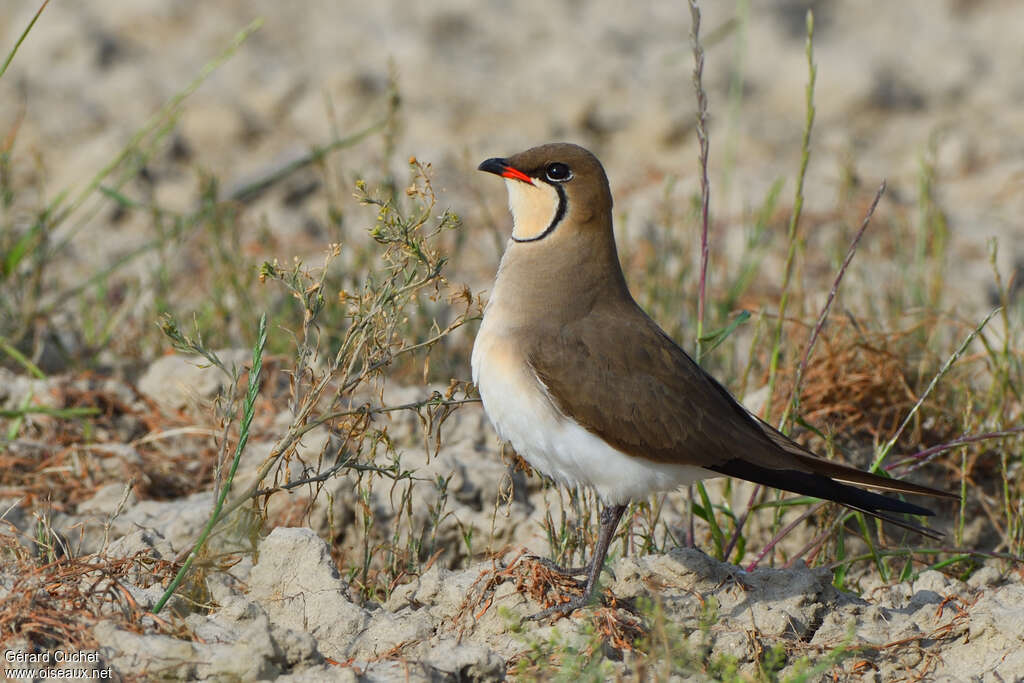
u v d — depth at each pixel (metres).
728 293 15.32
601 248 9.34
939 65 25.27
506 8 26.64
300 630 8.23
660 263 16.34
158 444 12.19
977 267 17.75
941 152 21.66
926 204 16.58
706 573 9.06
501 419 9.11
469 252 17.91
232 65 23.77
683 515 11.18
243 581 9.00
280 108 22.50
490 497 11.18
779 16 26.31
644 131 22.00
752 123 22.80
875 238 18.38
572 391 8.89
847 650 8.42
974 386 13.09
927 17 27.33
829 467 8.91
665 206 17.84
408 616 8.50
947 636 8.65
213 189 15.70
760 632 8.64
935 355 12.45
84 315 14.73
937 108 23.88
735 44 25.25
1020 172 20.81
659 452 8.92
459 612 8.69
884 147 22.36
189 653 7.58
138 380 13.83
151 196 18.62
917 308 14.14
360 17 26.09
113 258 17.70
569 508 10.89
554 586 8.84
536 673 7.89
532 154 9.30
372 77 23.39
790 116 23.42
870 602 9.45
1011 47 26.33
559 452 9.02
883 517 8.77
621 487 9.04
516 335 9.06
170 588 8.11
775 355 11.31
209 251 17.23
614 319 9.19
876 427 12.05
